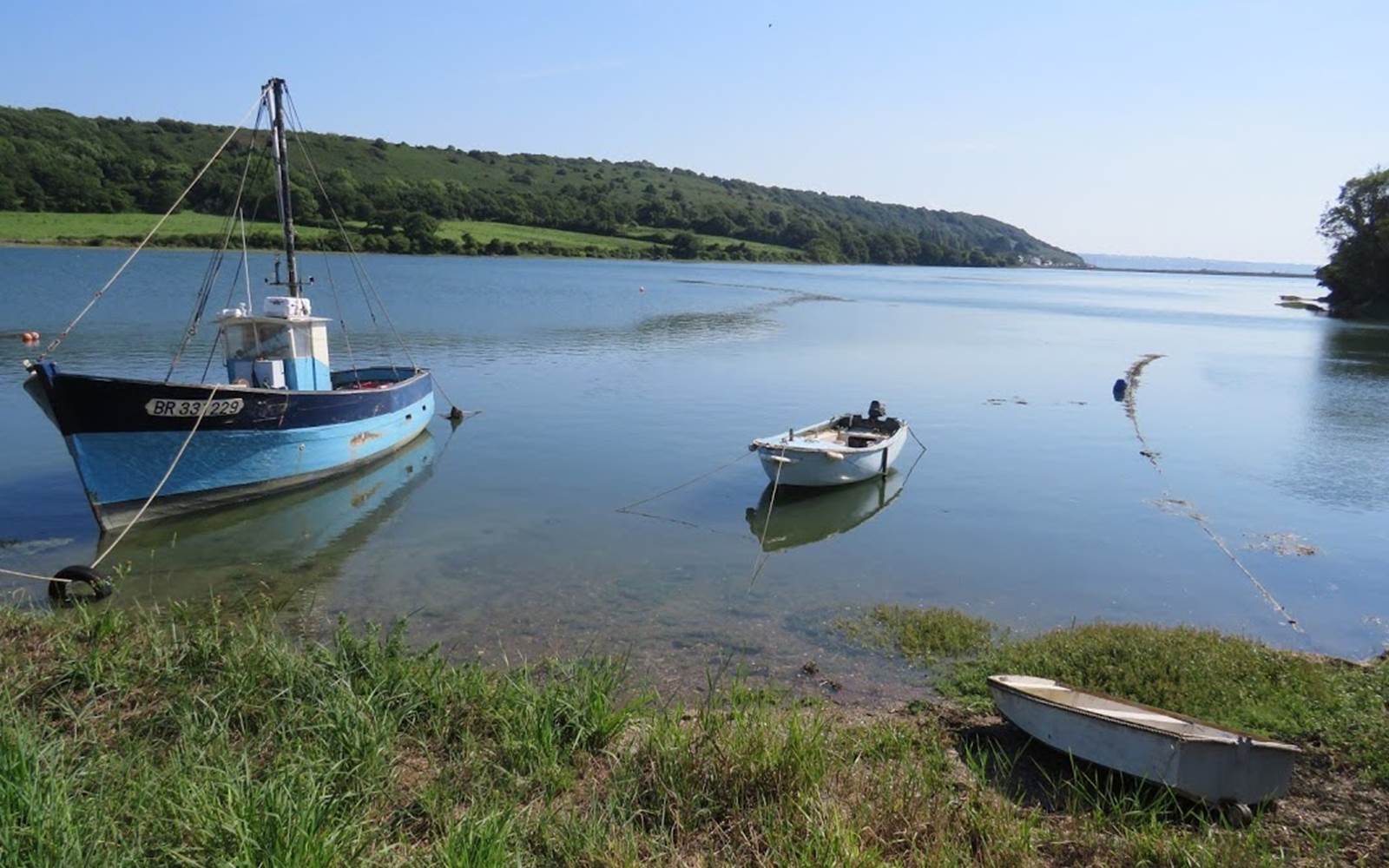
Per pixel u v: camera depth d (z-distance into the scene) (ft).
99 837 19.20
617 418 85.87
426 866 19.57
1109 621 41.68
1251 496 65.00
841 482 63.36
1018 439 82.69
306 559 47.19
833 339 161.99
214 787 21.18
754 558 49.29
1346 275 268.41
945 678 34.45
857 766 25.31
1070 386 114.93
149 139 429.38
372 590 42.78
